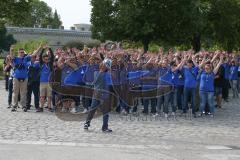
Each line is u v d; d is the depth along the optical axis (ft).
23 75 58.54
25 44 146.51
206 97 58.13
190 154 34.19
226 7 147.95
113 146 36.83
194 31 139.85
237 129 48.03
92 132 43.75
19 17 162.81
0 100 71.05
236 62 83.05
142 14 134.00
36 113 56.59
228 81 75.61
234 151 35.83
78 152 33.68
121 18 134.31
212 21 151.33
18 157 31.27
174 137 42.27
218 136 43.45
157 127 48.11
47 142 37.65
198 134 44.29
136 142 39.14
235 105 72.02
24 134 41.39
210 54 67.56
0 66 152.15
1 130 43.34
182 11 136.56
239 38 156.15
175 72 59.26
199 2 138.92
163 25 138.10
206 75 57.88
